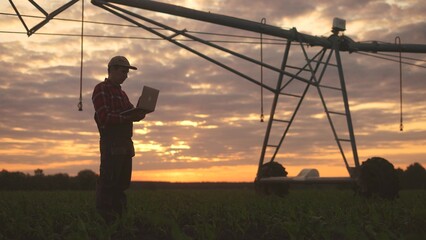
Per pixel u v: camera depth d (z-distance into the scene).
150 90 6.26
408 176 35.78
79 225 4.75
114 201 6.50
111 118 6.25
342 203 9.96
